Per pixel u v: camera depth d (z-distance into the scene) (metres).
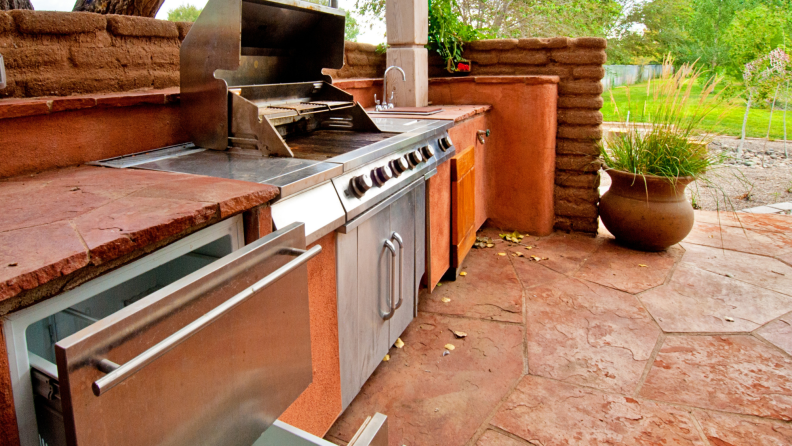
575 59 4.10
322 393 1.85
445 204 3.15
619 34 16.36
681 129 3.79
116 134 1.86
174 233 1.11
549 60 4.24
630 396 2.24
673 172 3.73
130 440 0.79
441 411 2.16
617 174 3.93
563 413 2.14
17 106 1.48
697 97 3.81
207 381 0.95
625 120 4.00
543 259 3.88
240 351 1.04
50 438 0.95
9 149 1.51
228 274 0.99
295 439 1.14
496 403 2.21
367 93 4.08
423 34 4.09
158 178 1.53
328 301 1.82
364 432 1.00
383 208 2.17
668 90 3.80
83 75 1.88
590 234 4.45
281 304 1.18
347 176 1.85
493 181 4.51
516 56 4.38
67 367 0.68
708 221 4.71
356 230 1.96
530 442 1.97
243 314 1.03
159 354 0.80
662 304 3.10
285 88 2.40
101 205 1.21
